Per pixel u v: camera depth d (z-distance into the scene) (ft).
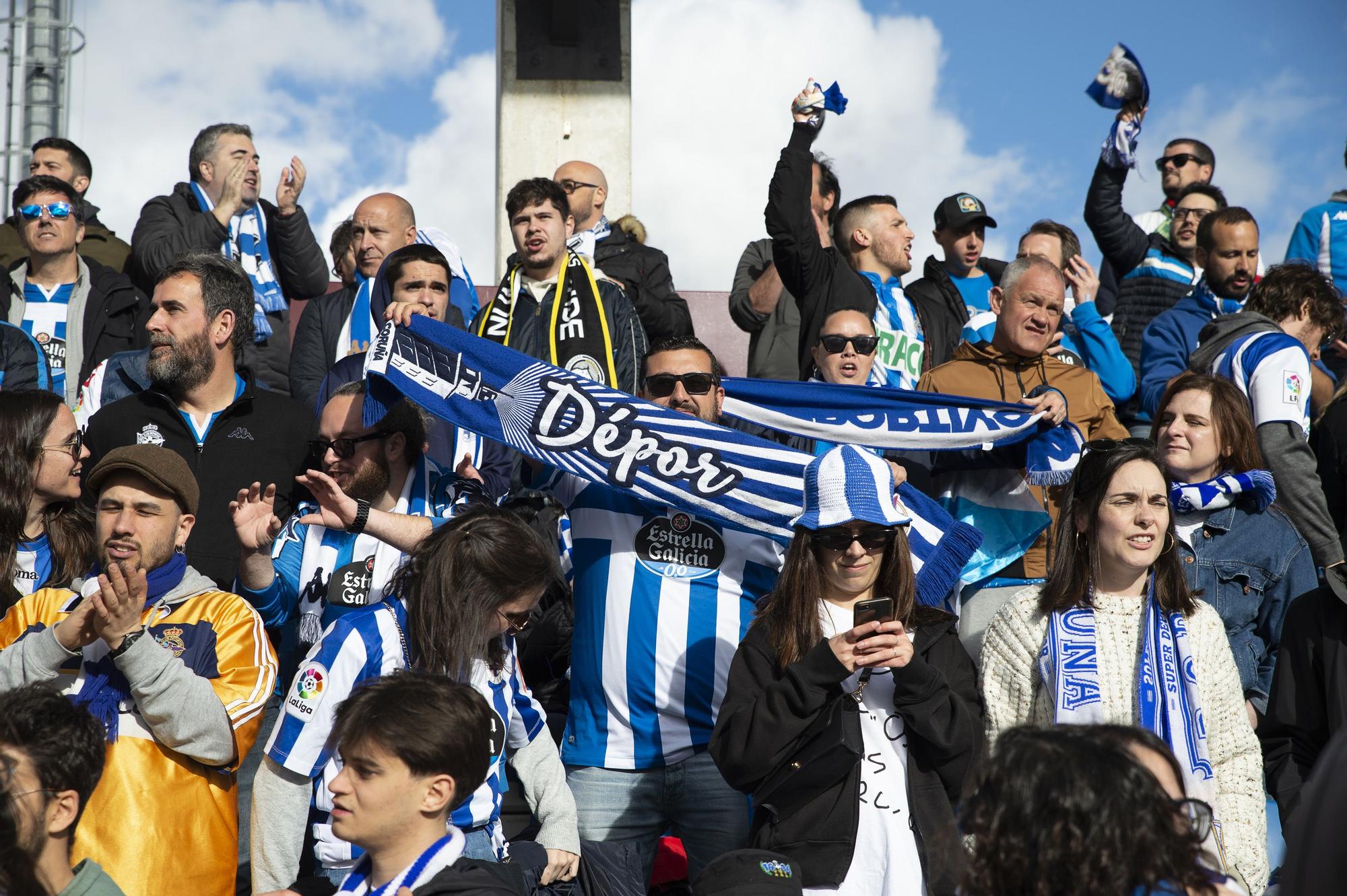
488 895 9.45
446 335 15.76
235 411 16.08
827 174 24.13
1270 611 14.37
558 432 15.34
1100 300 26.99
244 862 14.21
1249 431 14.76
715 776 14.23
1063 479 16.16
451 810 10.01
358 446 14.48
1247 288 22.08
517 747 12.82
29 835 9.00
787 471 15.02
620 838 14.26
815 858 11.46
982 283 23.79
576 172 24.06
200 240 23.03
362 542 14.12
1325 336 18.75
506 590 11.64
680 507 14.90
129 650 11.16
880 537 12.16
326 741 11.41
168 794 11.50
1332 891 5.85
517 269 20.29
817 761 11.47
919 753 11.66
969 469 16.63
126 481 12.09
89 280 21.38
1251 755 12.17
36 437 13.79
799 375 19.89
